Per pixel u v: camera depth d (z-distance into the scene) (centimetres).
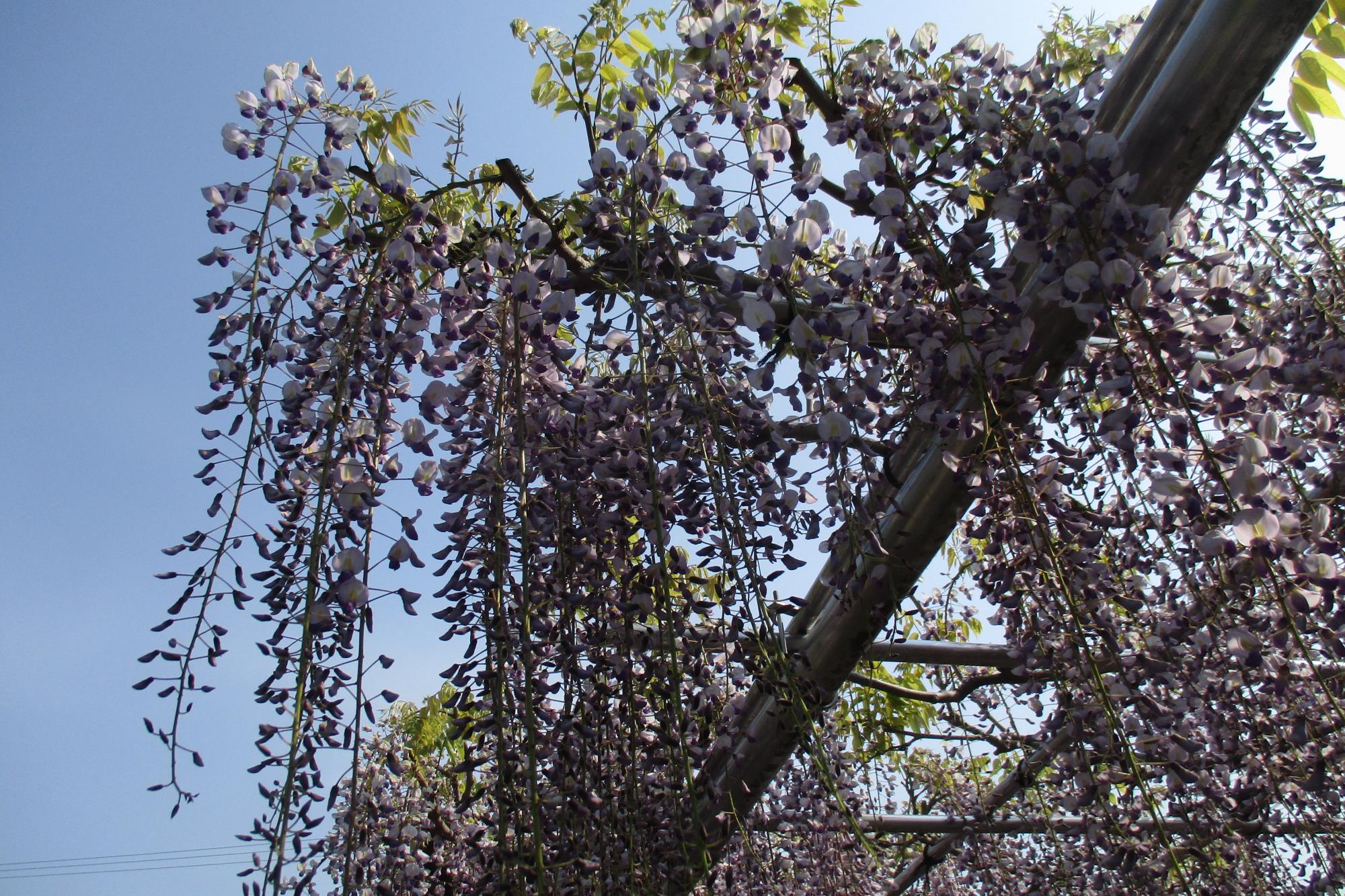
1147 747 226
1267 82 191
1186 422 193
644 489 214
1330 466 212
